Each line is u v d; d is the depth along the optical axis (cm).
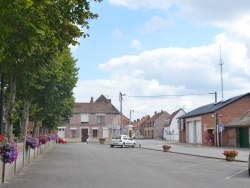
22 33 805
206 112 4953
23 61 1221
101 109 7856
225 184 1221
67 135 7681
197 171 1647
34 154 2364
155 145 5141
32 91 2017
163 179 1343
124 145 4397
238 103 4691
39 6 702
